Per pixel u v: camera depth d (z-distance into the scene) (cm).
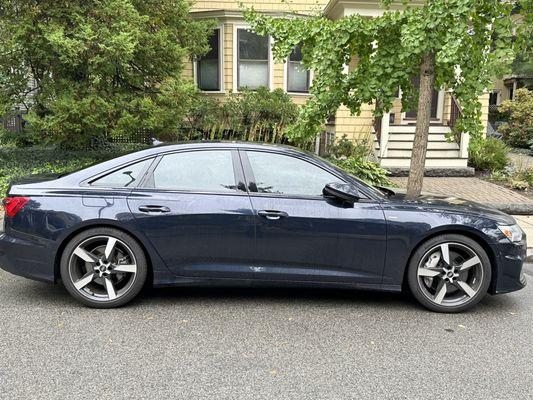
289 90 1446
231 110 1249
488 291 468
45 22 916
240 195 449
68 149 1097
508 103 2039
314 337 400
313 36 712
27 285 511
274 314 447
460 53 646
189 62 1434
